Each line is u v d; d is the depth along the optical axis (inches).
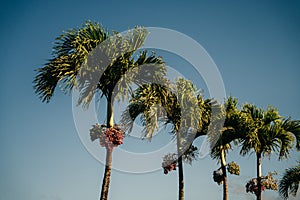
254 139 732.7
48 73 453.1
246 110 780.0
